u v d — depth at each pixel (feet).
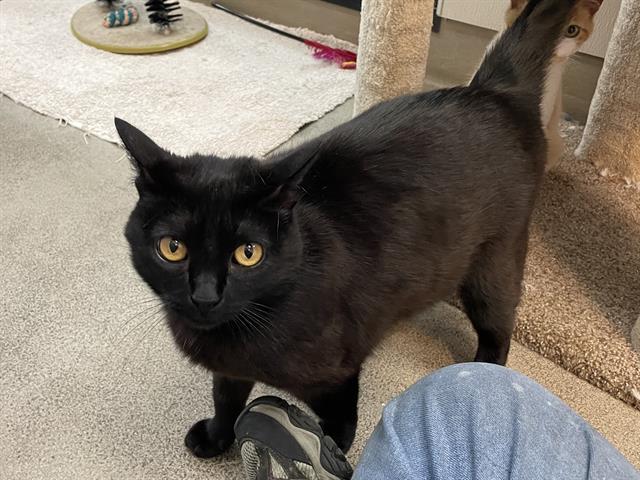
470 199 1.25
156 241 0.99
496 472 0.74
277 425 1.24
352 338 1.20
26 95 2.41
